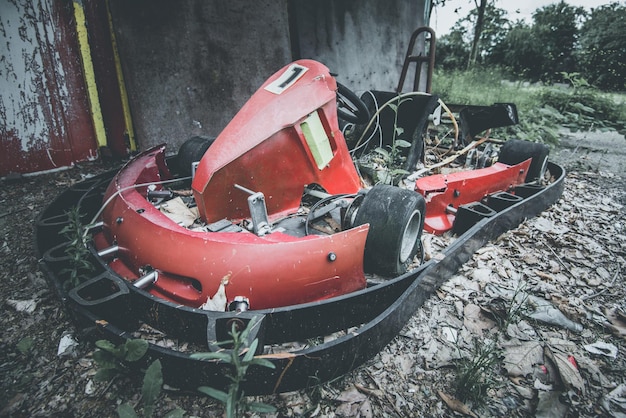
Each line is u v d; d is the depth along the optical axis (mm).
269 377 1385
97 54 3607
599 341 1846
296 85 2318
